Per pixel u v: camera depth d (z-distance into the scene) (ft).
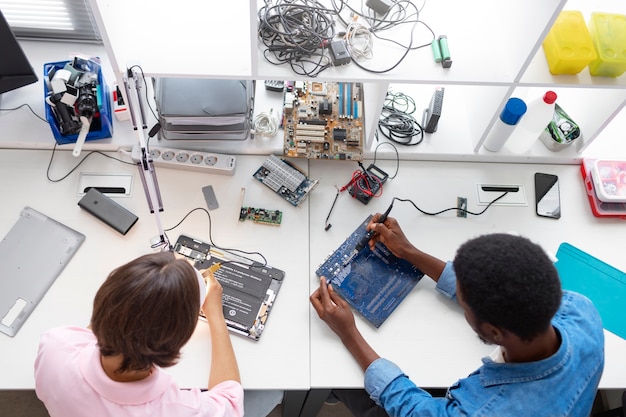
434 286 5.23
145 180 4.62
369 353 4.66
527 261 3.26
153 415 3.43
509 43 4.85
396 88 6.32
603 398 6.68
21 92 5.85
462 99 6.28
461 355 4.89
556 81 4.93
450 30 5.05
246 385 4.60
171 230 5.32
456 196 5.80
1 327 4.69
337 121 5.83
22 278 4.92
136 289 2.98
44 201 5.36
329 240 5.41
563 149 6.04
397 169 5.92
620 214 5.70
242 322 4.86
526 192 5.89
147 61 4.52
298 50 4.75
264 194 5.63
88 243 5.18
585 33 4.91
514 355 3.68
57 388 3.43
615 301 5.26
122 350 3.10
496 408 3.67
